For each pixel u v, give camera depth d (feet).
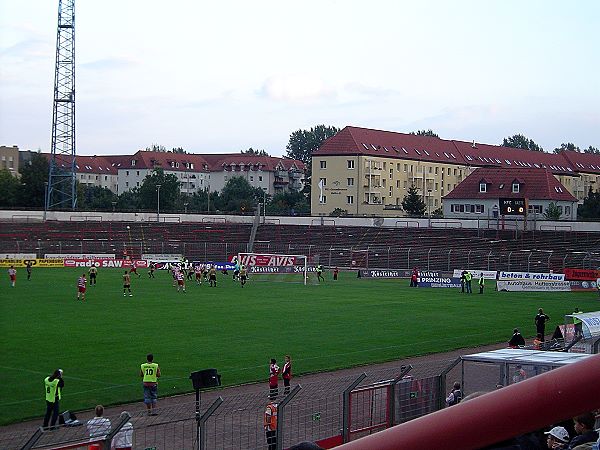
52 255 355.56
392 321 187.83
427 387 76.48
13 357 133.18
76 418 88.89
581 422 33.17
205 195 610.65
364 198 513.04
